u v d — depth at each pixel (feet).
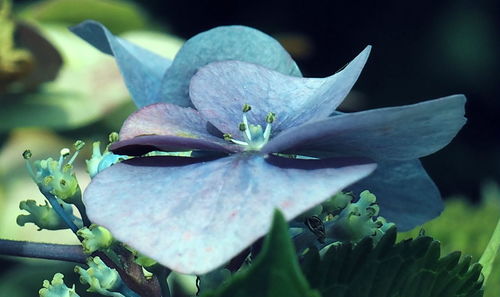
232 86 0.47
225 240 0.38
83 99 1.54
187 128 0.46
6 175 1.59
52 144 1.64
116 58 0.51
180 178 0.41
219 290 0.35
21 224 0.48
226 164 0.42
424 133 0.41
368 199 0.44
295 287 0.35
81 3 1.66
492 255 0.49
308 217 0.43
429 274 0.45
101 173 0.42
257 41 0.50
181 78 0.50
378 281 0.44
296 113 0.46
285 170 0.41
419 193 0.50
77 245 0.48
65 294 0.46
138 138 0.43
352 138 0.41
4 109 1.52
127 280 0.46
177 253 0.38
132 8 1.70
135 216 0.40
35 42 1.48
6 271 1.59
